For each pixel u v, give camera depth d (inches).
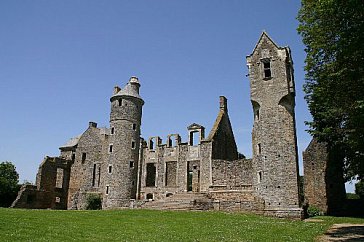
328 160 1801.2
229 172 1800.0
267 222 1104.2
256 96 1574.8
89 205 2210.9
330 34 935.7
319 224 1134.4
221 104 2230.6
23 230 759.7
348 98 913.5
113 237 743.7
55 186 2395.4
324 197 1766.7
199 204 1449.3
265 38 1626.5
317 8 924.6
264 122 1525.6
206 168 1899.6
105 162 2326.5
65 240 684.1
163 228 904.9
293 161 1444.4
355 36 741.3
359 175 1455.5
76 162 2491.4
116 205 2012.8
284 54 1567.4
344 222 1238.9
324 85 975.6
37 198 2255.2
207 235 810.8
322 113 1451.8
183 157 2065.7
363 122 790.5
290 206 1396.4
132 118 2178.9
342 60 834.2
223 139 2100.1
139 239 725.9
